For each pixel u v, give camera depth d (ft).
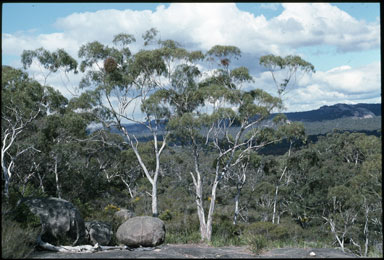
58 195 93.40
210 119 70.44
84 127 77.77
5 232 28.76
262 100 76.89
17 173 84.02
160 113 77.00
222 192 139.95
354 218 98.63
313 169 133.39
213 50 75.61
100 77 78.13
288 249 41.91
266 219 127.24
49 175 101.40
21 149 77.00
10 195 41.63
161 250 35.83
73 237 38.55
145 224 40.32
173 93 78.74
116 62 77.87
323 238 100.99
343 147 193.88
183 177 130.52
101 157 136.36
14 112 60.44
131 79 77.61
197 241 58.39
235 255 34.42
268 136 85.76
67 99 76.38
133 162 142.92
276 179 134.21
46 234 36.24
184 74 77.82
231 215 115.24
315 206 126.21
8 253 26.68
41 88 60.95
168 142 80.23
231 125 77.41
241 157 82.89
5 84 56.08
